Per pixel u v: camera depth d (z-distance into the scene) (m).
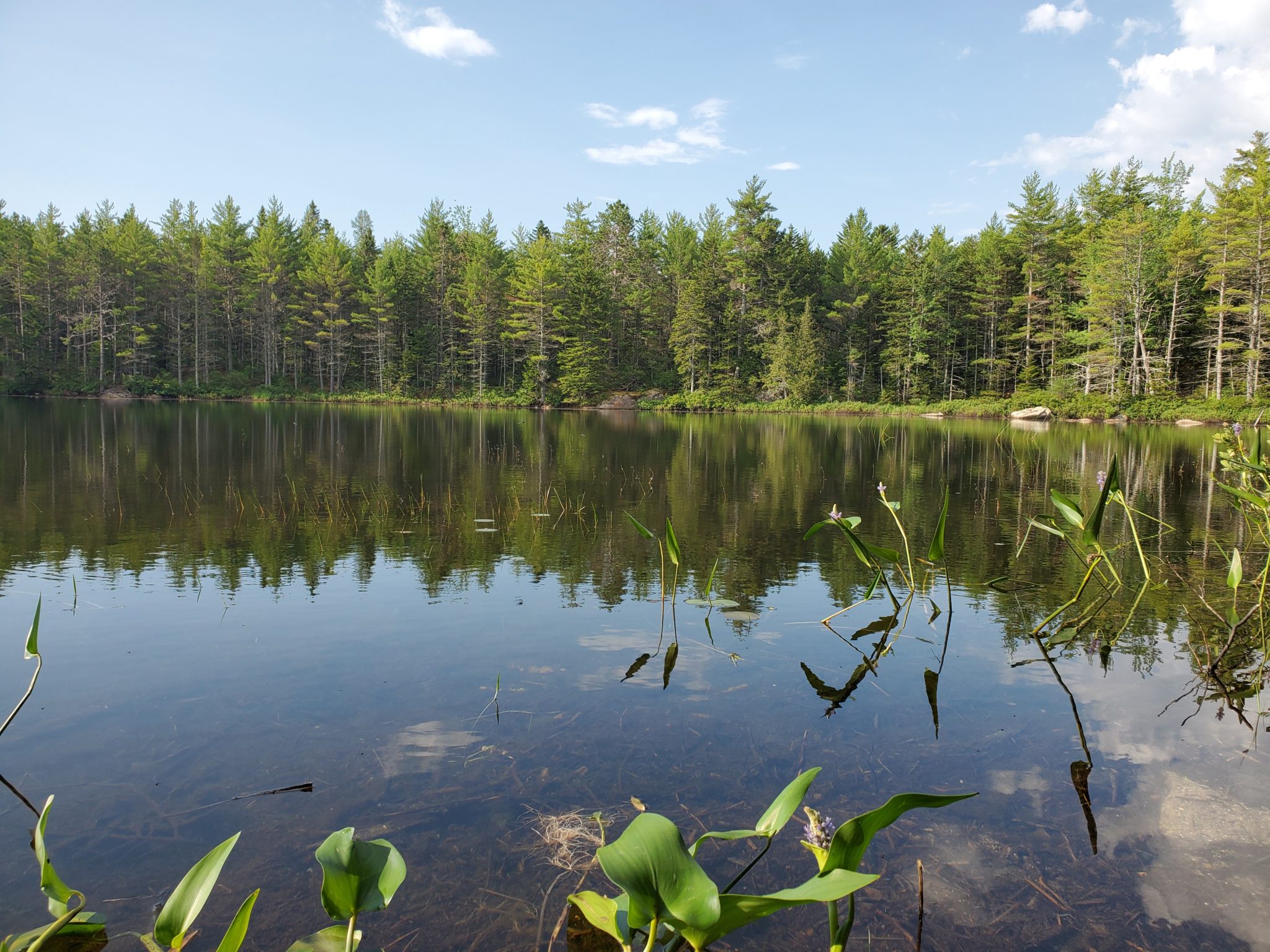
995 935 2.00
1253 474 4.73
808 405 48.03
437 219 62.62
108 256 46.84
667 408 50.00
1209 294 40.50
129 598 5.02
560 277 52.09
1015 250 48.88
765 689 3.62
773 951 1.93
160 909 2.04
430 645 4.18
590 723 3.21
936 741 3.10
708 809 2.54
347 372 57.31
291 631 4.39
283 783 2.69
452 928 1.97
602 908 1.79
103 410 30.77
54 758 2.86
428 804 2.56
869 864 2.32
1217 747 3.08
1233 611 4.79
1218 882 2.23
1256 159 35.00
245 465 12.92
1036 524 5.17
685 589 5.47
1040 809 2.61
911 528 8.05
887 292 51.12
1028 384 46.28
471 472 12.77
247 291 51.94
